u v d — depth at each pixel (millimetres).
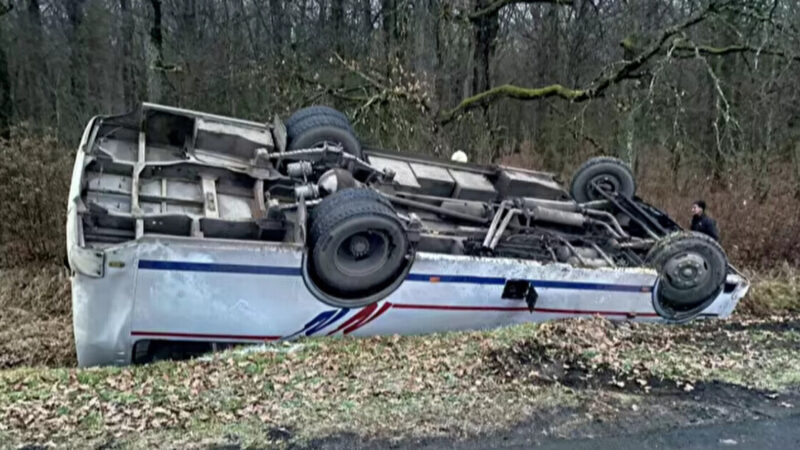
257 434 4324
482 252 7176
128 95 20344
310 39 17703
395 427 4527
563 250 7465
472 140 14062
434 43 13172
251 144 7297
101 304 5320
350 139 7605
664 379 5688
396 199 7316
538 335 6270
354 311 6137
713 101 15078
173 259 5398
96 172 6375
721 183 14086
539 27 19047
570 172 15516
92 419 4379
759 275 10156
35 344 7328
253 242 5605
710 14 11250
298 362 5488
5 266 9703
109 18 20969
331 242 5770
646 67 12828
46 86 20234
